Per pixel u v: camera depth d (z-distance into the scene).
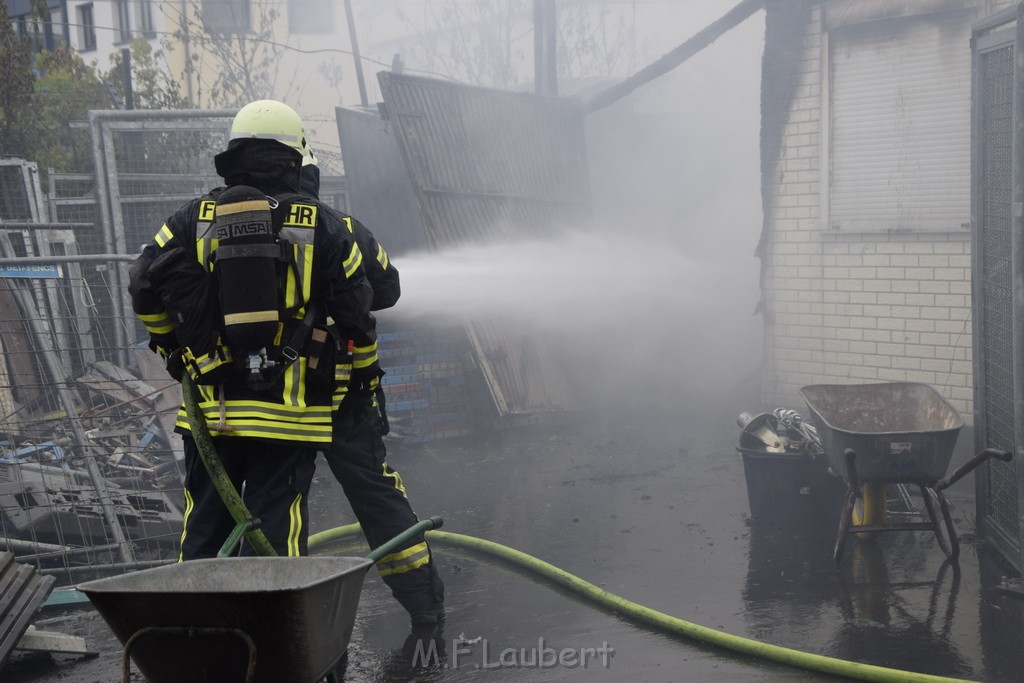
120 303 9.21
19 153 10.38
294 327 3.21
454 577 4.89
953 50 7.12
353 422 3.93
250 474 3.30
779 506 5.54
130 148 10.37
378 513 4.04
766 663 3.76
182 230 3.23
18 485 5.57
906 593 4.45
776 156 8.11
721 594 4.49
